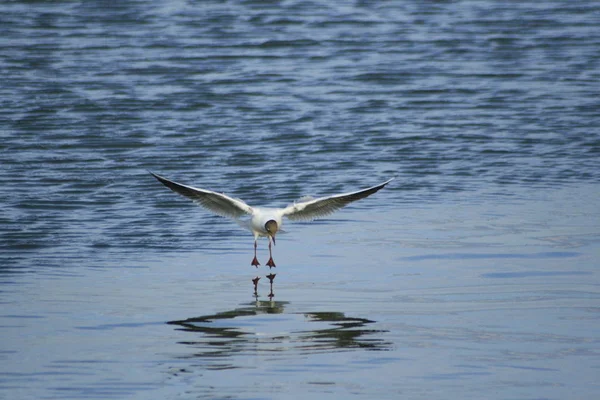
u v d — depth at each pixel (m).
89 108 26.58
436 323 13.43
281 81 29.53
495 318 13.56
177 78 29.58
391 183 20.81
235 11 37.44
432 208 19.11
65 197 19.88
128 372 11.96
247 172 21.62
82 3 38.16
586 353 12.34
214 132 24.78
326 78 29.91
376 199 19.75
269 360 12.29
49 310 14.03
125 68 30.50
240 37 34.16
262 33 34.62
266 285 15.07
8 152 22.98
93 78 29.36
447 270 15.62
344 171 21.73
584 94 28.08
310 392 11.39
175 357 12.39
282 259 16.34
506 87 28.95
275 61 31.61
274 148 23.48
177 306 14.20
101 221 18.41
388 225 18.06
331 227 18.02
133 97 27.62
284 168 21.94
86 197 19.88
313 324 13.46
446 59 31.92
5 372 11.95
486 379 11.66
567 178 21.06
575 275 15.27
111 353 12.52
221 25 35.50
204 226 18.16
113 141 23.95
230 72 30.33
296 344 12.78
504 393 11.29
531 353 12.37
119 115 26.02
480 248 16.66
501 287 14.81
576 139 24.03
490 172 21.56
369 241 17.17
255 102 27.44
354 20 36.50
